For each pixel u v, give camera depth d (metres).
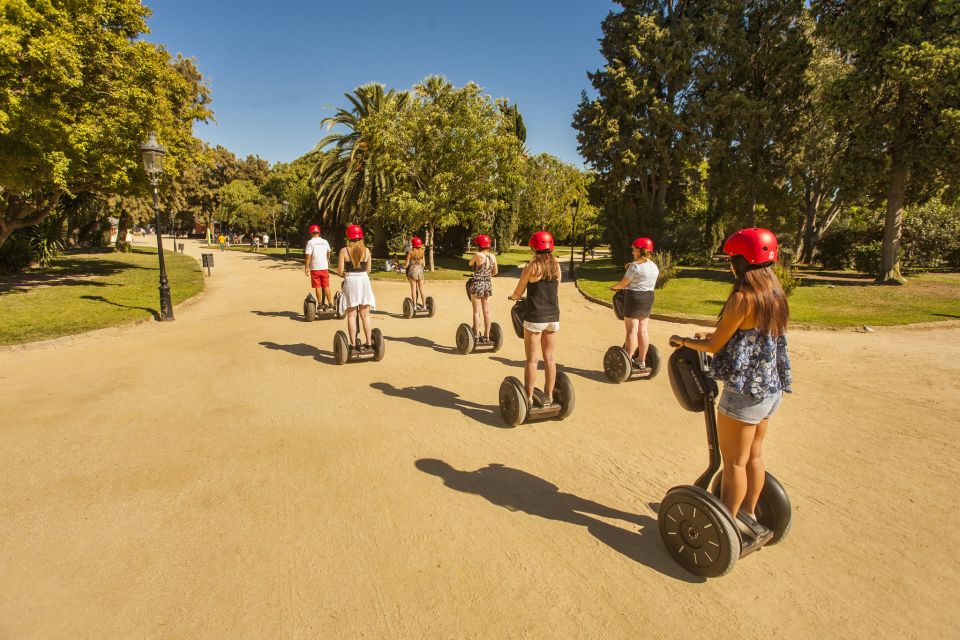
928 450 4.77
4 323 10.50
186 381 6.91
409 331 10.35
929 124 15.69
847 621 2.69
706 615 2.73
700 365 3.02
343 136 29.86
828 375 7.21
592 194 32.75
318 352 8.53
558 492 4.01
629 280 6.61
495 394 6.38
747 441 2.83
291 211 43.34
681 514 3.04
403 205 23.84
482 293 8.33
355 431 5.20
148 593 2.87
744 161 25.80
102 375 7.21
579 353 8.56
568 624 2.66
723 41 24.31
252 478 4.20
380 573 3.05
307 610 2.75
